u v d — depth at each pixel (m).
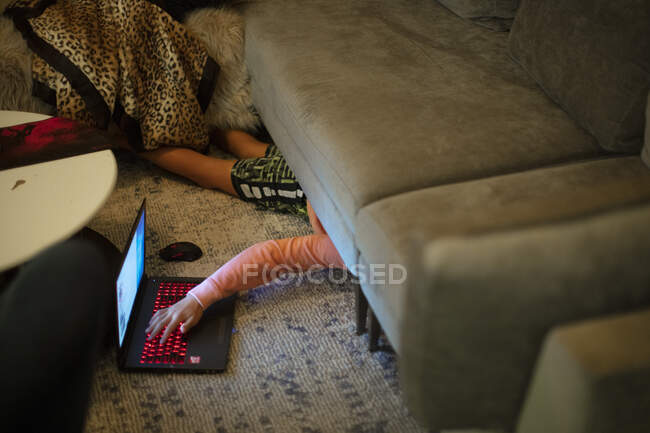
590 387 0.77
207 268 1.72
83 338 0.63
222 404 1.36
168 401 1.36
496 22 1.99
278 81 1.78
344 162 1.40
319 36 1.95
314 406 1.36
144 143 1.99
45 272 0.68
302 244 1.61
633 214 0.80
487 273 0.76
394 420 1.33
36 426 0.60
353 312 1.60
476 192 1.26
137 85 1.95
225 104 2.13
